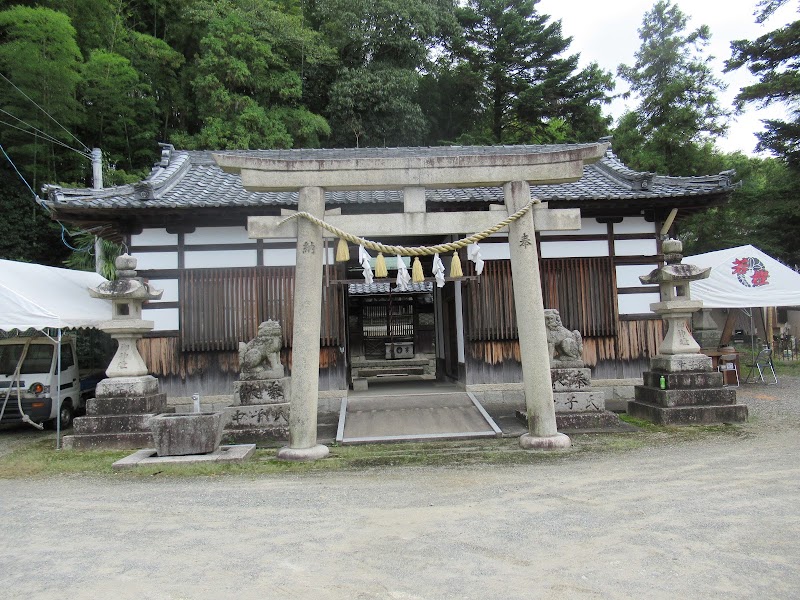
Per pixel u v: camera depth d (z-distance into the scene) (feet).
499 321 42.01
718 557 14.26
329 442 31.65
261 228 27.58
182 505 20.36
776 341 78.13
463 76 107.14
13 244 70.23
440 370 56.39
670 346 34.91
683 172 91.20
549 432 28.58
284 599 12.59
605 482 21.68
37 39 64.80
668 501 19.01
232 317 40.29
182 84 91.56
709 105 93.56
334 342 40.88
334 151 56.34
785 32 68.74
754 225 89.40
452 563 14.30
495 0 109.29
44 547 16.40
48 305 34.65
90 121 79.41
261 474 24.88
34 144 67.87
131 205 37.52
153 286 40.45
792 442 27.48
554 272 42.32
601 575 13.38
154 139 87.25
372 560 14.66
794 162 74.28
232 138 79.77
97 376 48.96
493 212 28.60
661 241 43.60
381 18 96.58
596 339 42.55
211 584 13.50
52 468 27.02
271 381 33.37
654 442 28.68
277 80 87.66
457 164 28.09
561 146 56.29
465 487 21.67
